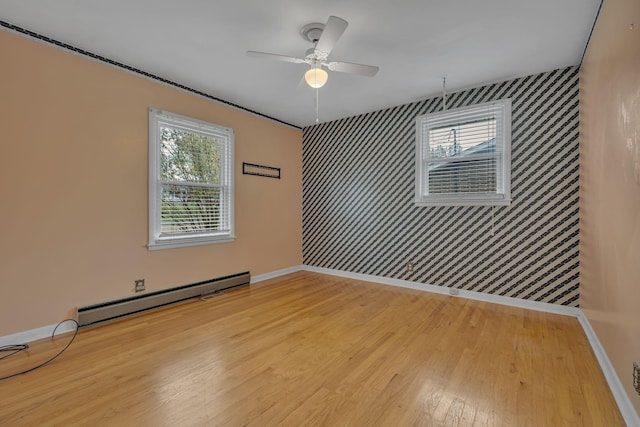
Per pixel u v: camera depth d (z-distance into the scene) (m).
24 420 1.53
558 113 3.06
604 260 2.11
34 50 2.43
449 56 2.79
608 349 1.97
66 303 2.62
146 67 3.02
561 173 3.06
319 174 5.01
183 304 3.38
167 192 3.37
